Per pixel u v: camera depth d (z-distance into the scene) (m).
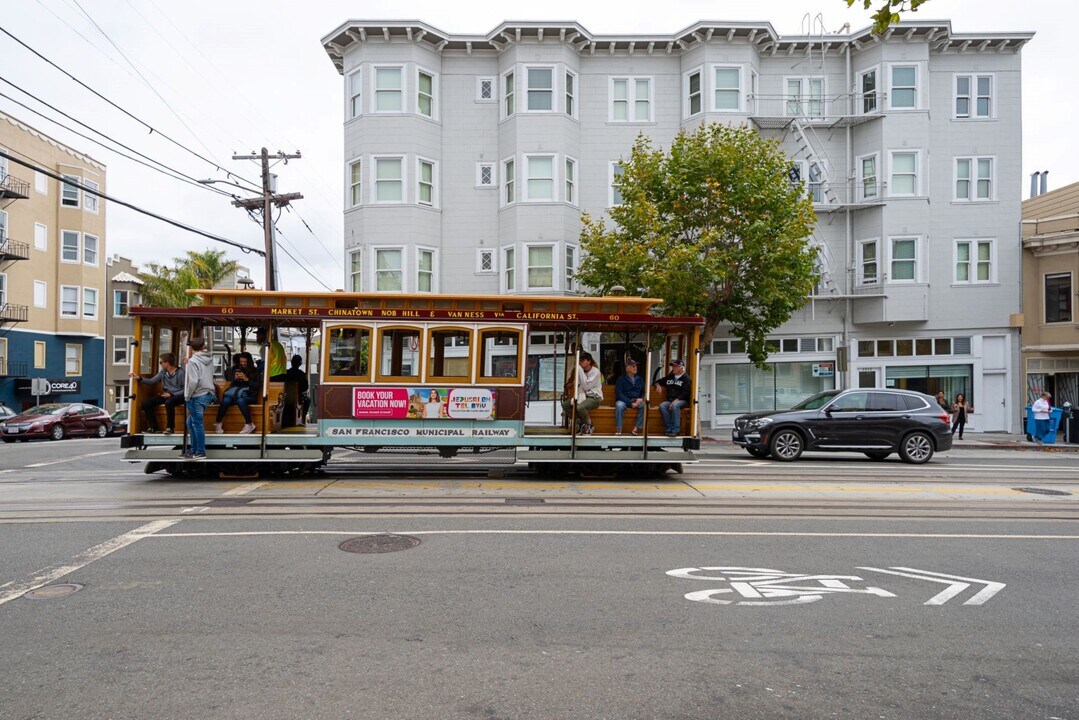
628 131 27.00
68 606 5.54
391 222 25.83
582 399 12.83
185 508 9.38
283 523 8.45
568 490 11.20
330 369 12.23
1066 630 5.29
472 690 4.19
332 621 5.27
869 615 5.54
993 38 26.41
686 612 5.55
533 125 26.00
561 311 12.65
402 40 25.98
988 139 26.83
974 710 4.04
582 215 23.88
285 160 25.69
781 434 16.33
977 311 26.61
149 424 12.30
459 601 5.72
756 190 21.36
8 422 27.17
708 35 26.12
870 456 17.69
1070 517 9.46
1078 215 26.27
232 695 4.09
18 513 9.04
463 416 12.30
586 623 5.29
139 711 3.89
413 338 12.33
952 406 26.64
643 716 3.90
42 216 39.22
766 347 23.17
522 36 26.05
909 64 26.38
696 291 20.89
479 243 26.83
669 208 22.05
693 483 12.13
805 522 8.91
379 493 10.65
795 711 3.98
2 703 3.97
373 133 25.88
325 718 3.84
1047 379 26.36
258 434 12.22
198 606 5.55
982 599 5.96
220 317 12.17
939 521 9.12
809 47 26.45
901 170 26.34
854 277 26.92
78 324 40.81
